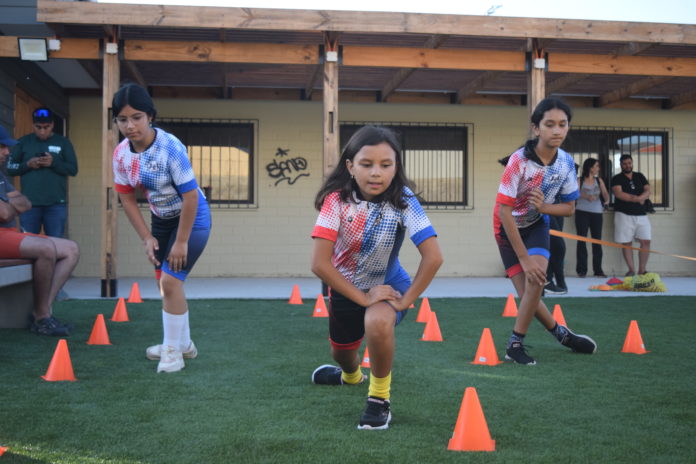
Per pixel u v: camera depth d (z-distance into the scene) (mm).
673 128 13039
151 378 3902
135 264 11695
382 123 12367
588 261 12539
